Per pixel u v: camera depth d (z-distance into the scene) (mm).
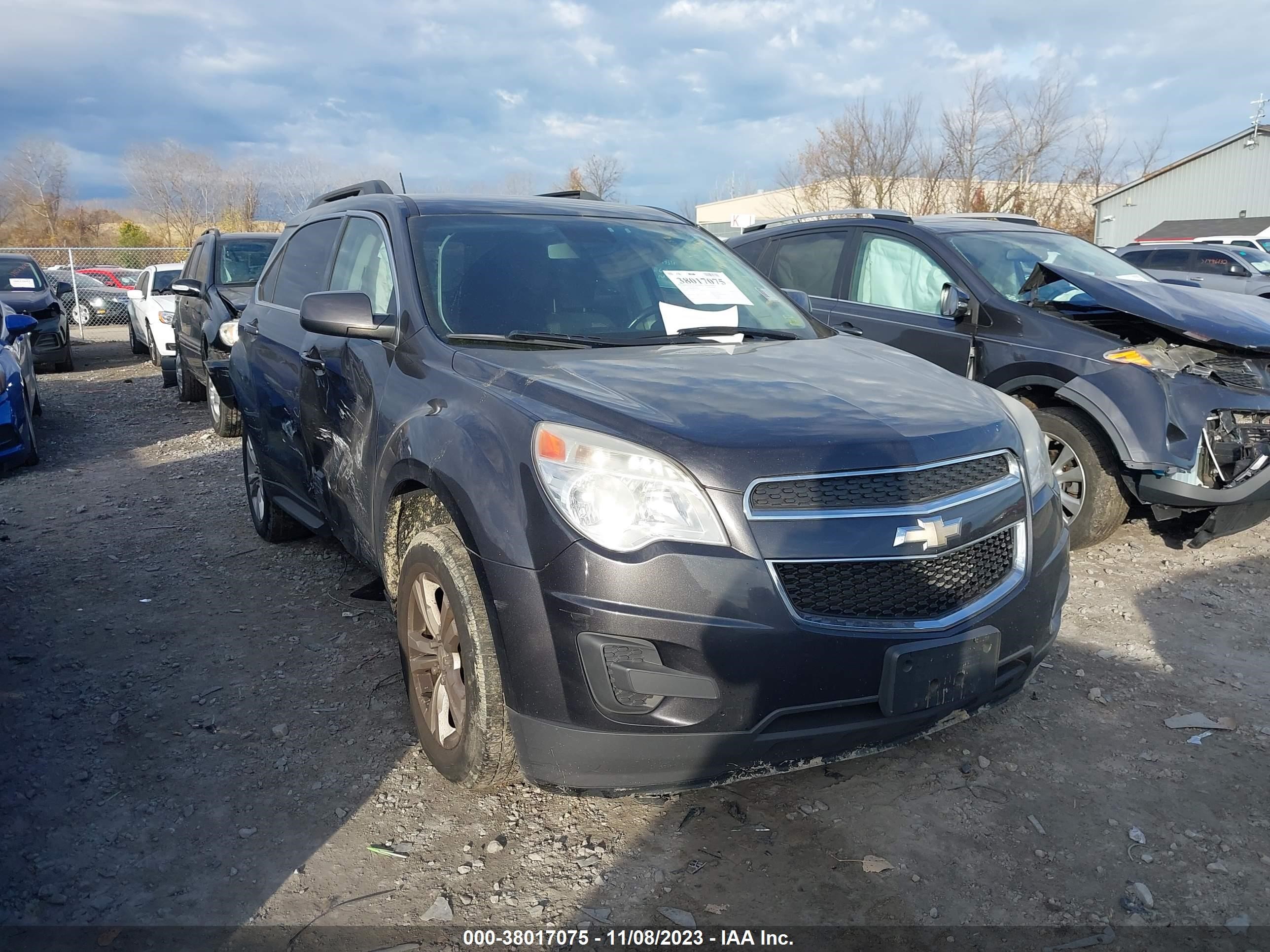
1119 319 5168
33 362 10289
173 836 2770
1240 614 4320
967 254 5738
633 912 2457
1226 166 37594
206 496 6598
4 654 3992
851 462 2480
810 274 6629
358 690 3645
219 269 9219
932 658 2484
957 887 2545
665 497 2393
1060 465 5098
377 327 3424
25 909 2459
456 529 2734
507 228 3852
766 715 2396
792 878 2584
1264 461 4535
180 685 3697
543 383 2775
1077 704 3521
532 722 2494
